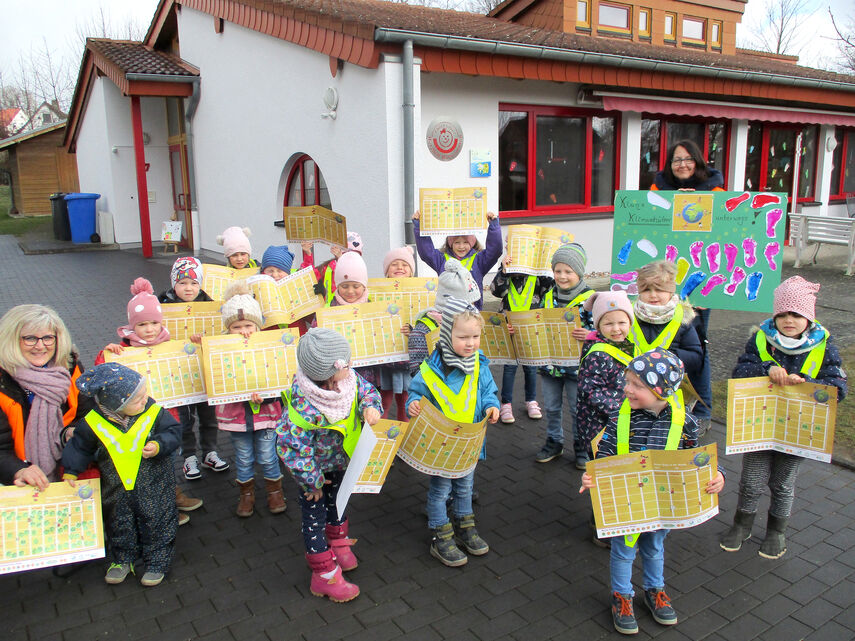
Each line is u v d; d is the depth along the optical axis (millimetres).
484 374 3545
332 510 3465
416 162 8148
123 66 13367
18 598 3367
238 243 5320
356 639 3016
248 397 3900
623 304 3545
